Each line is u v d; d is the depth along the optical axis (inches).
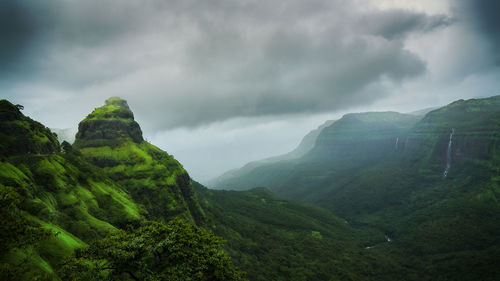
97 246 1222.9
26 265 1091.3
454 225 7185.0
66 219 2271.2
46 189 2450.8
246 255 5196.9
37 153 3068.4
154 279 1111.0
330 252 5989.2
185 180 5989.2
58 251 1568.7
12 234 1043.9
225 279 1315.2
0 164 2060.8
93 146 5319.9
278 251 5733.3
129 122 5944.9
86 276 1122.7
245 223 7258.9
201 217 5831.7
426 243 6717.5
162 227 1363.2
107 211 2950.3
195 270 1206.3
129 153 5270.7
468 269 4970.5
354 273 5098.4
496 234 6402.6
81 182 3093.0
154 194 4702.3
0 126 2896.2
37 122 3686.0
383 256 6235.2
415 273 5359.3
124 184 4675.2
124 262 1140.5
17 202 1161.4
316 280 4539.9
